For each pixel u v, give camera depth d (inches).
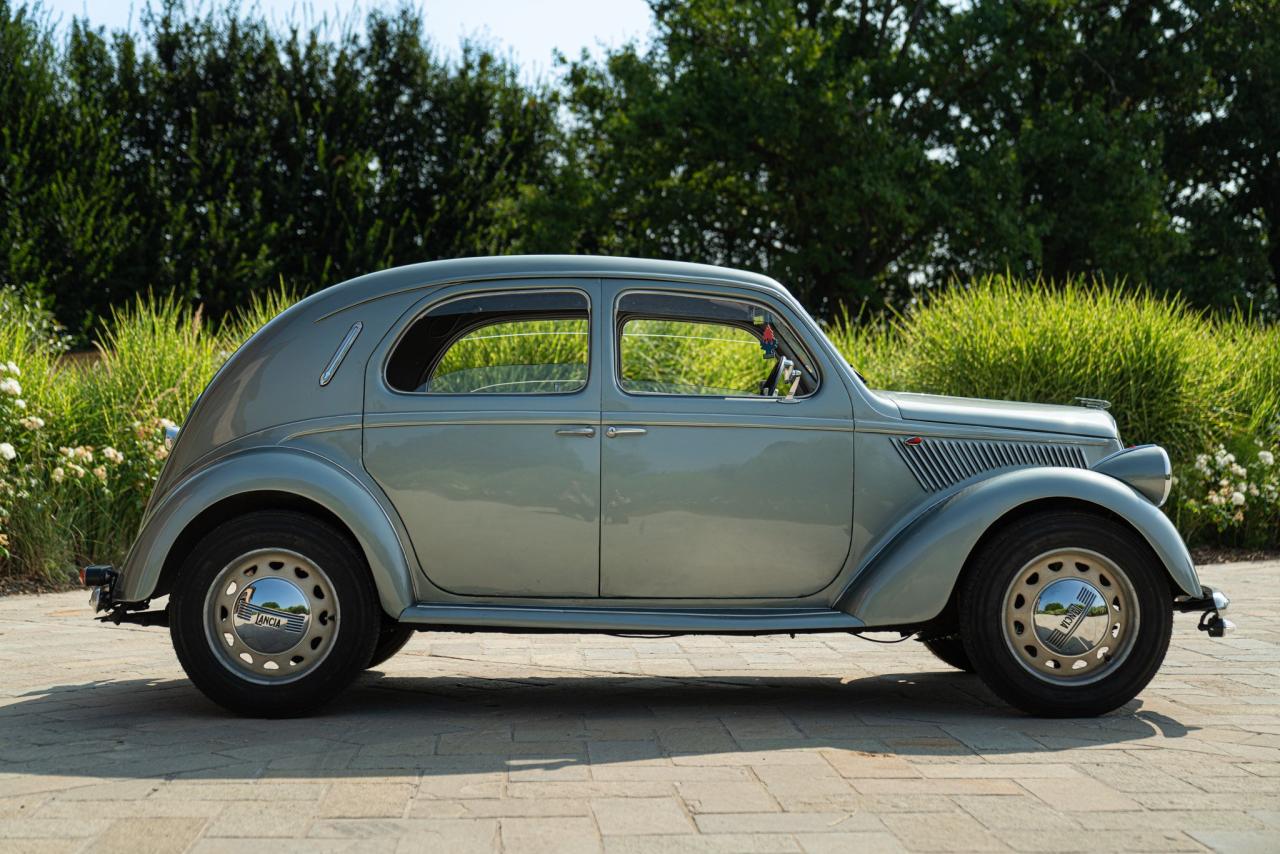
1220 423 462.3
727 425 194.4
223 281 1029.8
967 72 1214.9
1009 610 190.4
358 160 1107.3
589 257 201.5
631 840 127.0
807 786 148.7
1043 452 204.2
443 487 191.8
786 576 196.7
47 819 133.6
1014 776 154.0
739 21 1146.0
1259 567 407.8
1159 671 233.3
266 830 130.0
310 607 186.9
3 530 355.6
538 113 1240.2
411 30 1168.2
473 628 191.3
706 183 1249.4
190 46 1109.7
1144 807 140.2
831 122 1100.5
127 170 1064.2
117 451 392.2
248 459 188.9
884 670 241.0
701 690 218.4
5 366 366.9
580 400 193.6
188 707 197.0
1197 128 1423.5
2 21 1017.5
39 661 241.3
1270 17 1334.9
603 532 192.5
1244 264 1397.6
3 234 959.6
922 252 1190.9
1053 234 1171.9
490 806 139.3
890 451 198.8
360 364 195.5
